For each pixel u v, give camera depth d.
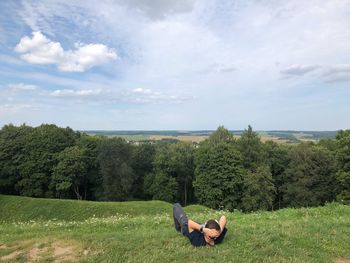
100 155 60.88
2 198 39.66
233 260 7.09
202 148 59.44
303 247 8.11
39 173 59.47
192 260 7.16
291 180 60.03
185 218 8.30
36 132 62.62
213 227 7.72
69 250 8.12
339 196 47.28
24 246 8.56
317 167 55.28
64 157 59.00
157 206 33.50
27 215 34.97
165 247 7.86
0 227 12.70
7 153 59.81
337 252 8.08
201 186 54.22
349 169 46.47
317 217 12.89
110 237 8.73
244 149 60.56
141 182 70.81
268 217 12.96
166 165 64.44
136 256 7.40
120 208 33.09
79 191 66.06
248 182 51.78
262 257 7.30
